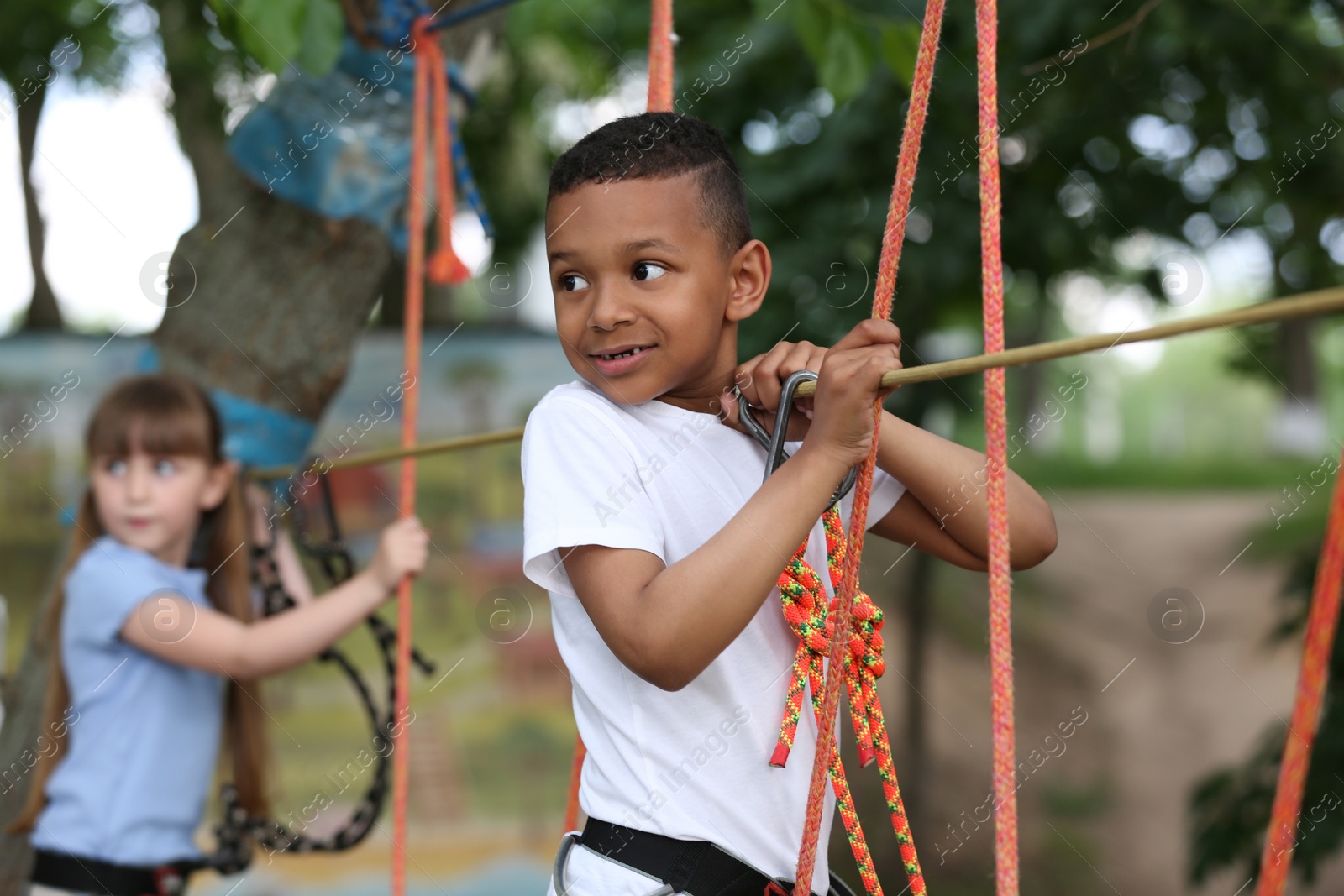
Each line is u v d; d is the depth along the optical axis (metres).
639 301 1.34
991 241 1.14
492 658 7.12
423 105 2.43
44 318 6.80
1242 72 4.64
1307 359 15.98
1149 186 5.13
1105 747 10.06
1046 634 12.16
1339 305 0.82
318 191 2.73
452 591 7.21
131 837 2.42
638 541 1.32
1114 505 17.97
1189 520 16.39
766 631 1.46
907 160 1.24
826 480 1.23
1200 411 32.38
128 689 2.47
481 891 5.98
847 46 2.88
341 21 2.26
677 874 1.35
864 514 1.25
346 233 2.77
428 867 6.05
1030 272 5.36
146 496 2.52
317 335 2.78
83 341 6.70
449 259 2.46
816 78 5.02
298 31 2.22
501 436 2.10
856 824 1.39
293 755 6.37
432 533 7.18
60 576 2.72
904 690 9.36
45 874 2.39
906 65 2.86
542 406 1.45
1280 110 4.77
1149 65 4.65
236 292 2.77
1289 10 4.49
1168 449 30.19
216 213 2.80
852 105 4.77
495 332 7.21
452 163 2.79
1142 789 9.35
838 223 4.87
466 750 6.71
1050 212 5.06
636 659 1.25
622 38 5.74
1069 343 1.01
